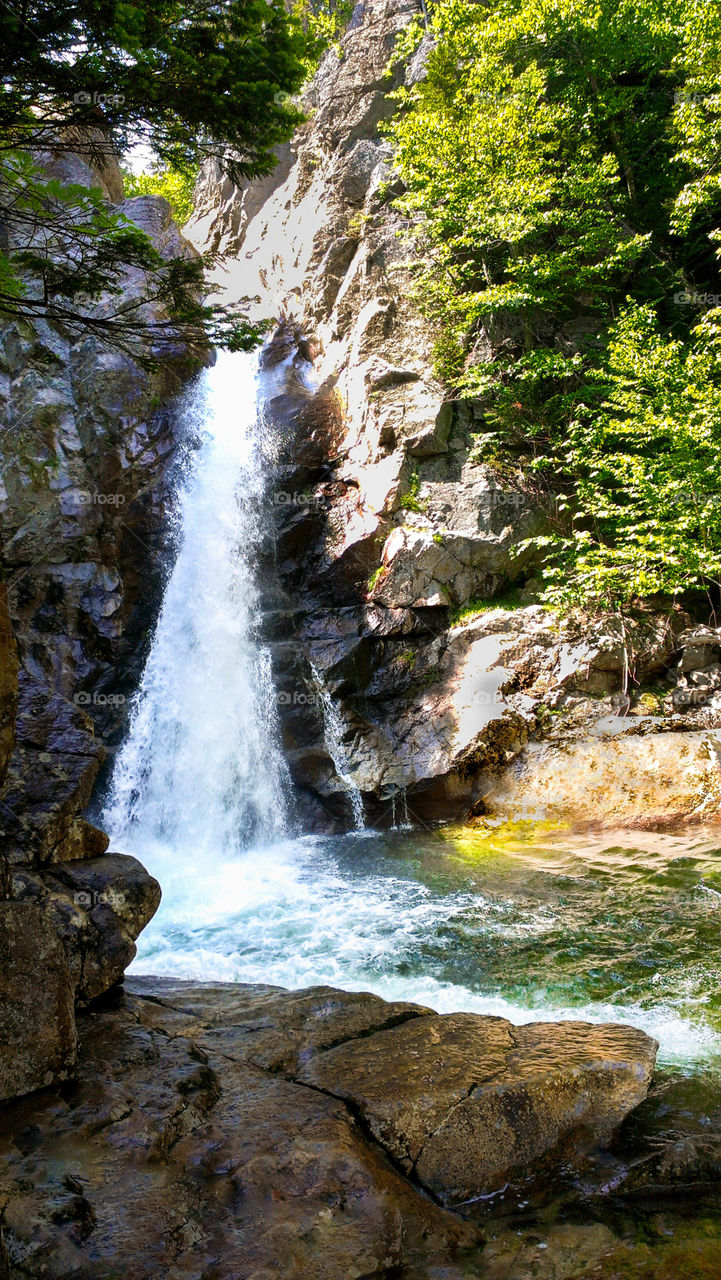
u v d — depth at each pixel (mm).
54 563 15281
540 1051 4879
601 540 15320
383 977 7617
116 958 5570
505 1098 4340
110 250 6430
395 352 17656
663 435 14234
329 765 13781
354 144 22203
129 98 5824
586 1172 4332
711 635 13852
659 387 14352
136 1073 4535
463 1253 3674
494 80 17547
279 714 14227
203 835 13727
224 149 6633
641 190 19531
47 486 15461
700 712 13133
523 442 16344
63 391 16047
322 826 13477
